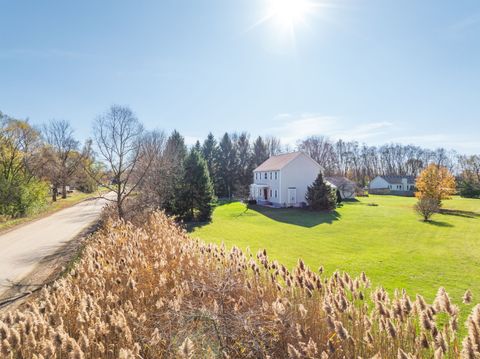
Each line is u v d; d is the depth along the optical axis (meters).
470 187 46.59
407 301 2.79
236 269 4.62
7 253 11.20
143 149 20.16
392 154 80.19
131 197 18.53
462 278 9.32
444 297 2.66
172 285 4.64
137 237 6.96
